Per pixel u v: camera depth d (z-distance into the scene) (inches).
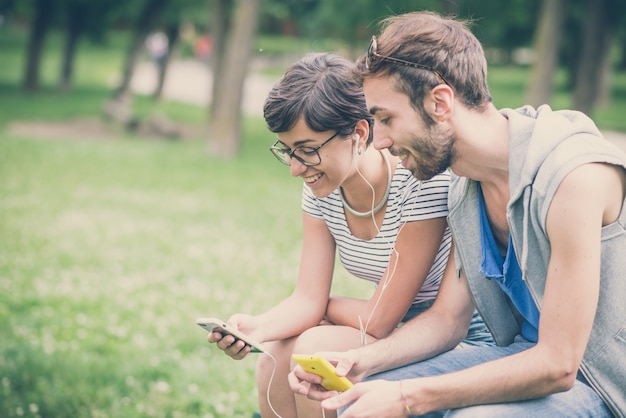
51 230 369.4
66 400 172.2
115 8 1076.5
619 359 92.4
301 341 107.7
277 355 113.7
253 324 112.7
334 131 104.2
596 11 605.6
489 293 103.2
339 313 116.3
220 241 359.3
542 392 90.0
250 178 550.9
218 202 458.9
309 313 115.6
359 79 94.6
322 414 104.4
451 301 106.5
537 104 572.7
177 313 248.7
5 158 586.6
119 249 338.0
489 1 793.6
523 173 90.0
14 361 194.1
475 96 92.7
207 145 708.0
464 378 90.9
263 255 335.0
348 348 107.2
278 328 112.9
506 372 89.8
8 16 1196.5
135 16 1075.3
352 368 100.0
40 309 247.6
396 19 94.7
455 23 94.2
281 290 280.5
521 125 92.4
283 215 427.5
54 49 1813.5
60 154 619.8
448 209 106.5
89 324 233.0
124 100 902.4
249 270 308.2
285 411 114.3
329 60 105.8
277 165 615.8
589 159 87.5
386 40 92.0
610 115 924.6
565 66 1380.4
